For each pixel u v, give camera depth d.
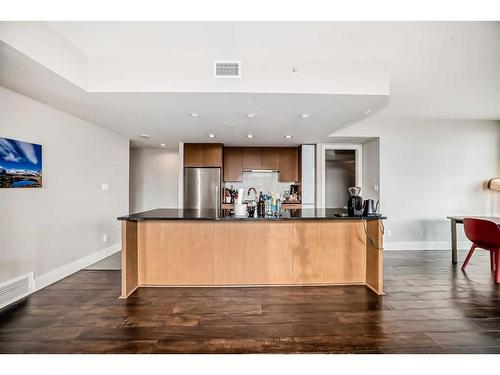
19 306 2.82
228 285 3.41
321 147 6.03
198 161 6.02
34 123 3.20
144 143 6.21
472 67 3.08
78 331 2.33
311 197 6.14
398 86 3.63
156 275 3.40
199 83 2.86
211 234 3.40
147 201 7.22
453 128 5.47
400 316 2.62
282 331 2.34
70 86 2.71
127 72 2.86
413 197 5.46
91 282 3.54
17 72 2.41
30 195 3.16
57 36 2.43
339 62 2.92
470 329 2.38
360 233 3.50
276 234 3.43
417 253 5.15
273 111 3.53
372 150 5.69
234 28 2.35
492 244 3.63
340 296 3.11
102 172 4.66
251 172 6.76
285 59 2.89
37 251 3.27
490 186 5.34
